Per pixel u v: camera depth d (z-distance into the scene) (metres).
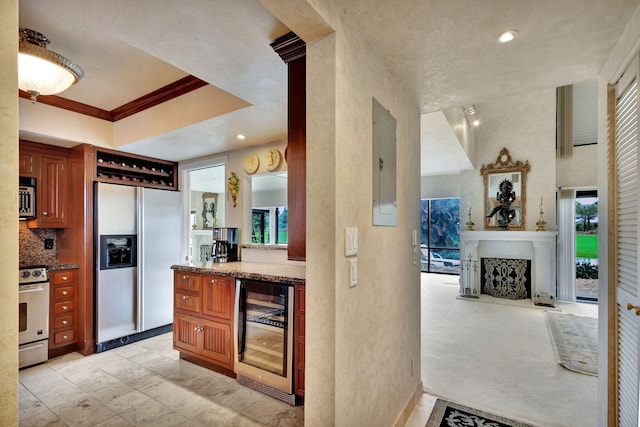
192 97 2.79
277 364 2.38
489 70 1.82
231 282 2.66
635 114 1.37
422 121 3.57
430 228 8.35
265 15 1.40
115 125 3.46
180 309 3.02
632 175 1.41
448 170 6.73
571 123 5.77
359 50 1.46
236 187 3.63
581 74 1.86
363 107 1.50
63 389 2.50
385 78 1.77
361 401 1.46
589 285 5.81
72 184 3.37
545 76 1.89
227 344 2.67
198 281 2.88
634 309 1.31
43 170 3.22
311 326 1.29
